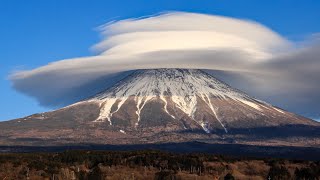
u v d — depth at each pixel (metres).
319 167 182.25
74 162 190.25
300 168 184.12
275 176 175.62
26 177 156.12
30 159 185.88
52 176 159.12
